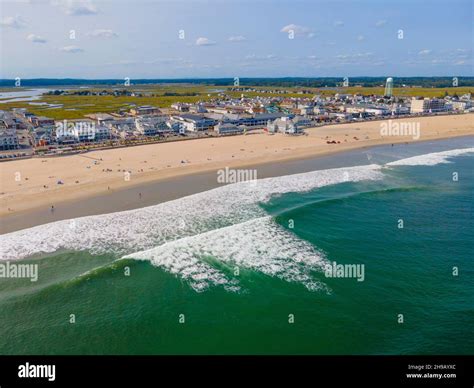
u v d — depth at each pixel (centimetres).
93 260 5581
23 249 5822
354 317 4306
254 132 16788
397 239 6119
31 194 8062
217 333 4147
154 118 18012
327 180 9469
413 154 12706
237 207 7600
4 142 12712
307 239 6134
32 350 3966
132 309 4538
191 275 5172
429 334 4019
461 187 8756
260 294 4750
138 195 8200
